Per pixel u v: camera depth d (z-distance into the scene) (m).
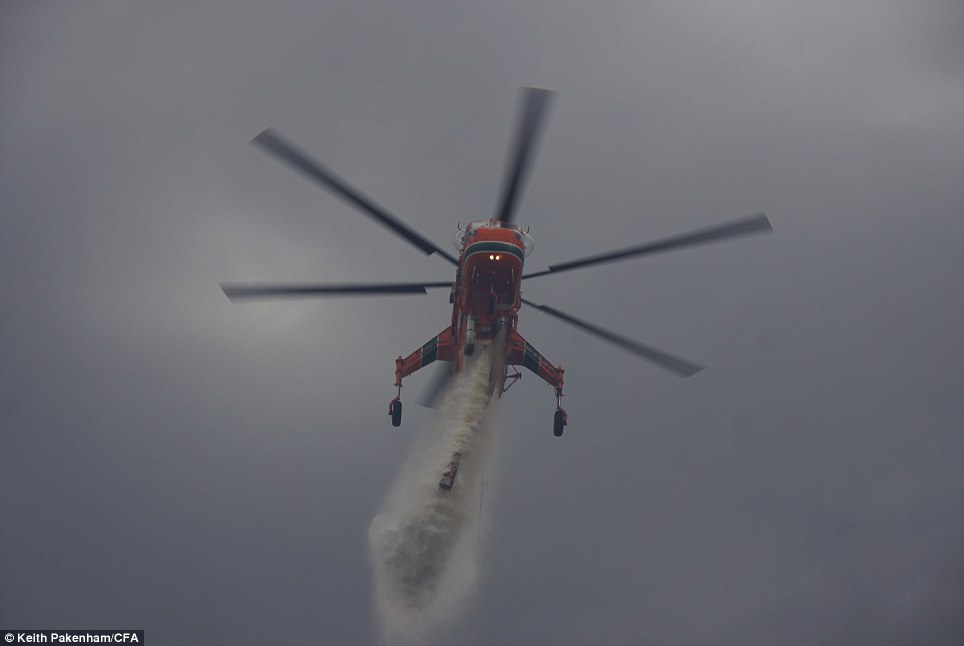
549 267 74.50
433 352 82.31
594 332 77.88
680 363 76.12
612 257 72.56
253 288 74.31
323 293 75.44
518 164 68.00
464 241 77.25
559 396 82.69
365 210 72.50
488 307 73.88
